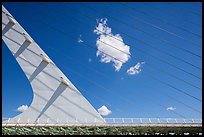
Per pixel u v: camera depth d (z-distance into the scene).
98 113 22.92
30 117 22.81
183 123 20.91
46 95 24.06
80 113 23.11
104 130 21.09
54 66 25.11
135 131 20.94
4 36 26.16
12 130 20.97
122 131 20.97
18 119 22.36
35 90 24.31
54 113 23.27
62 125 21.47
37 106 23.50
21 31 26.27
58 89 24.23
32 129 21.23
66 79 24.42
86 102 23.48
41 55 25.27
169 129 20.77
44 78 24.72
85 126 21.31
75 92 23.97
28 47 25.83
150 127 20.83
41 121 22.73
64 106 23.52
